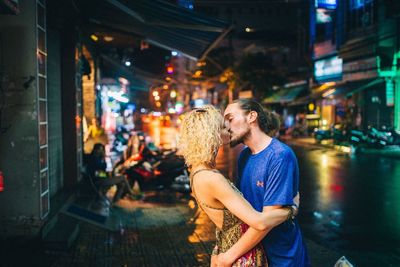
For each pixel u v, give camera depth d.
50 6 7.09
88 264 5.35
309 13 36.16
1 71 5.48
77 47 9.18
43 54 6.01
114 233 6.80
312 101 33.81
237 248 2.30
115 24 9.46
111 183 9.23
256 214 2.24
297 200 2.59
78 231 6.68
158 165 11.16
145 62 18.73
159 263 5.44
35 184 5.62
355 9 27.12
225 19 7.54
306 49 37.00
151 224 7.43
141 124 33.72
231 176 13.71
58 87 8.47
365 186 11.56
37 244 5.71
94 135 16.89
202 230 7.02
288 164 2.46
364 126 26.62
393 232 7.16
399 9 22.92
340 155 20.62
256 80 38.88
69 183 8.86
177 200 9.78
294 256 2.54
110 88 20.66
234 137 2.62
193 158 2.32
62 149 8.81
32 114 5.55
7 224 5.64
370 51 25.09
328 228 7.41
